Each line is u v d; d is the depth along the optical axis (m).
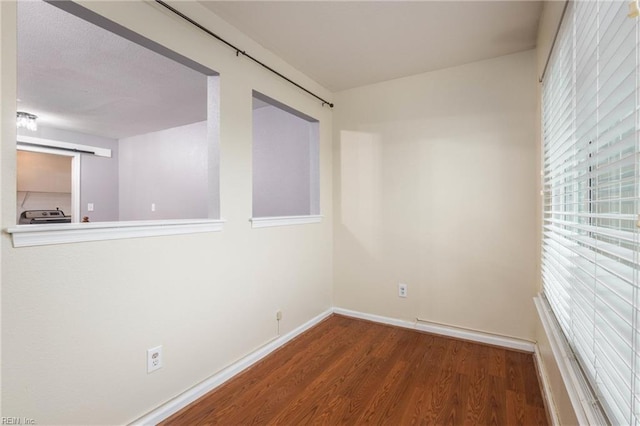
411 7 1.92
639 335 0.69
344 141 3.28
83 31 2.07
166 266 1.70
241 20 2.06
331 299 3.36
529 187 2.43
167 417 1.68
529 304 2.44
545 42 1.89
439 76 2.77
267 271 2.43
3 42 1.13
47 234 1.24
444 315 2.77
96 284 1.41
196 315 1.86
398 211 2.98
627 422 0.75
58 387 1.28
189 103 3.52
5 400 1.15
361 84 3.11
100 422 1.42
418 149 2.87
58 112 3.86
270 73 2.46
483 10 1.96
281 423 1.63
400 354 2.39
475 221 2.63
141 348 1.58
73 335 1.33
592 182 1.25
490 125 2.56
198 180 4.41
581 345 1.19
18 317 1.18
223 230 2.04
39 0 1.74
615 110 0.83
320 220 3.14
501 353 2.39
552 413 1.56
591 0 1.04
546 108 2.00
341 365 2.22
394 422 1.63
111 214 5.41
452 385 1.96
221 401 1.82
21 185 5.12
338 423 1.63
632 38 0.76
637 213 0.73
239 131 2.17
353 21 2.08
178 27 1.75
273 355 2.39
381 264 3.07
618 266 0.86
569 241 1.45
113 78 2.83
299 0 1.86
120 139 5.50
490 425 1.60
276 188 3.79
